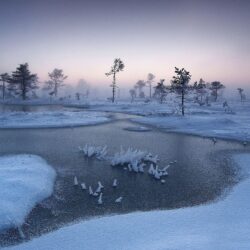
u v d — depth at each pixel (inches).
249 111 2908.5
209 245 418.0
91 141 1283.2
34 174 735.1
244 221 516.7
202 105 3427.7
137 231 486.6
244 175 823.1
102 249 430.3
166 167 862.5
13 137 1325.0
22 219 528.7
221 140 1421.0
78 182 741.9
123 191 689.6
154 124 1927.9
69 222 530.0
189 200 637.9
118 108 3125.0
